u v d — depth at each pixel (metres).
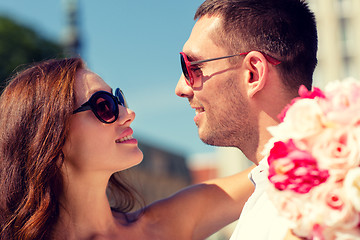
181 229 2.74
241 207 2.80
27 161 2.49
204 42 2.31
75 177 2.53
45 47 16.47
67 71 2.54
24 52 15.90
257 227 1.75
